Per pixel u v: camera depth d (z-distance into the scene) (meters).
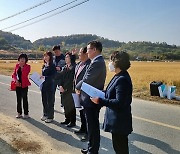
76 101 5.11
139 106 9.21
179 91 13.39
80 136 5.78
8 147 5.08
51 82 6.76
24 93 7.21
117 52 3.41
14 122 6.89
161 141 5.53
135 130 6.26
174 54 154.50
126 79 3.34
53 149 5.04
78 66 5.41
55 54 7.29
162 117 7.54
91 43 4.39
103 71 4.40
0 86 14.53
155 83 11.29
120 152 3.58
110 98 3.44
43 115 7.21
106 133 6.05
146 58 146.12
